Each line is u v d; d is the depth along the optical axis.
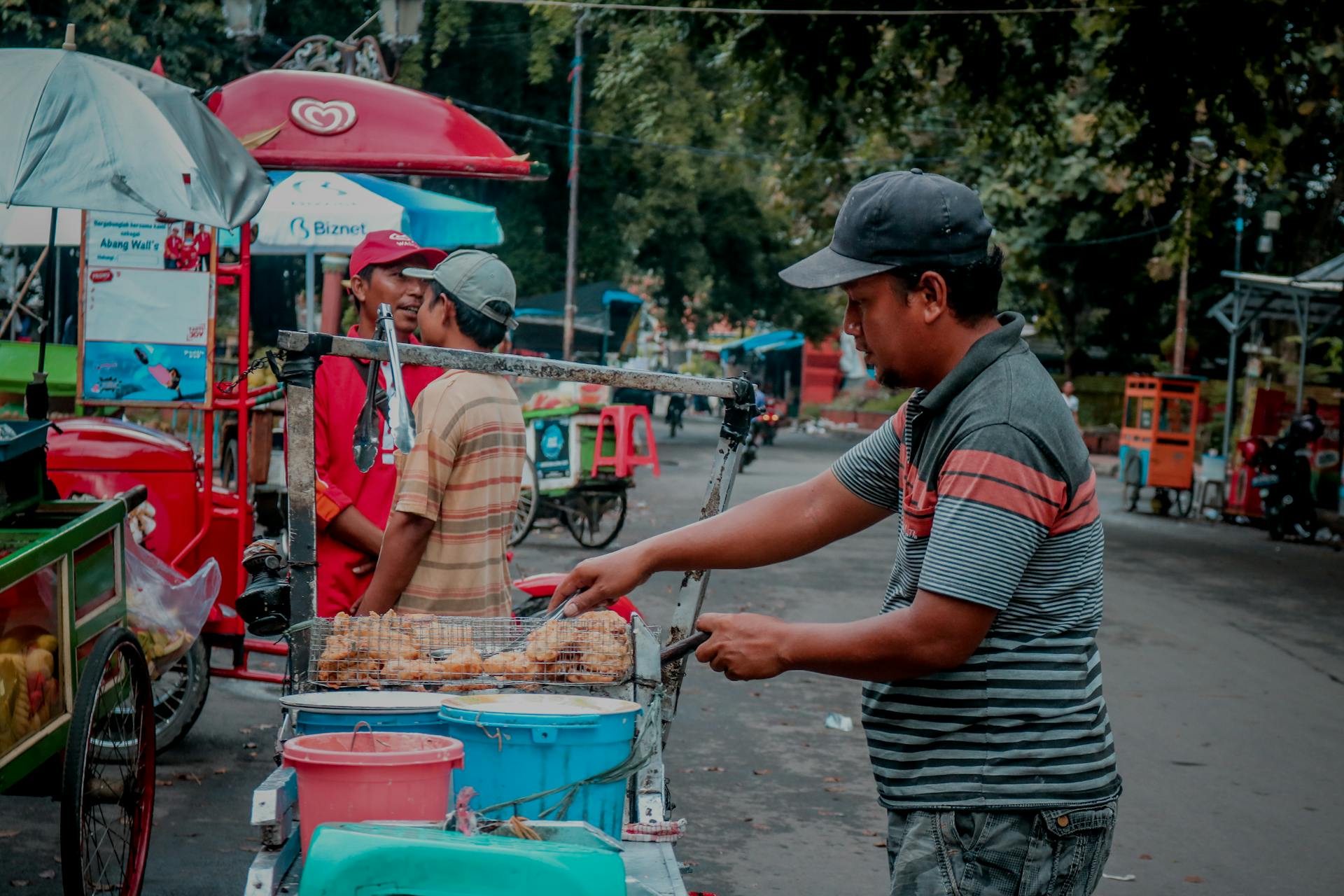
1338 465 19.39
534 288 32.91
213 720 6.66
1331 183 25.59
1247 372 26.58
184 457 5.88
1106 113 17.72
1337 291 19.95
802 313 37.81
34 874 4.51
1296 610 11.45
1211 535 18.06
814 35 15.63
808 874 4.89
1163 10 14.30
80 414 7.35
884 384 2.37
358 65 10.48
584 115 31.39
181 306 5.91
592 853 2.09
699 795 5.84
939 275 2.24
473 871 2.06
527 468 13.41
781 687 8.06
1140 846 5.29
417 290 4.95
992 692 2.21
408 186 11.67
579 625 2.98
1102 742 2.25
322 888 2.06
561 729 2.60
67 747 3.71
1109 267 32.47
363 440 3.17
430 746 2.53
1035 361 2.27
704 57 30.56
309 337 2.93
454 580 3.73
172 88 5.45
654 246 34.91
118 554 4.32
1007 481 2.15
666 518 16.56
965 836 2.21
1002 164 23.69
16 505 4.37
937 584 2.15
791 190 26.84
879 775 2.31
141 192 4.96
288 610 3.12
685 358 69.69
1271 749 6.81
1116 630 10.13
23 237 9.99
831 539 2.67
